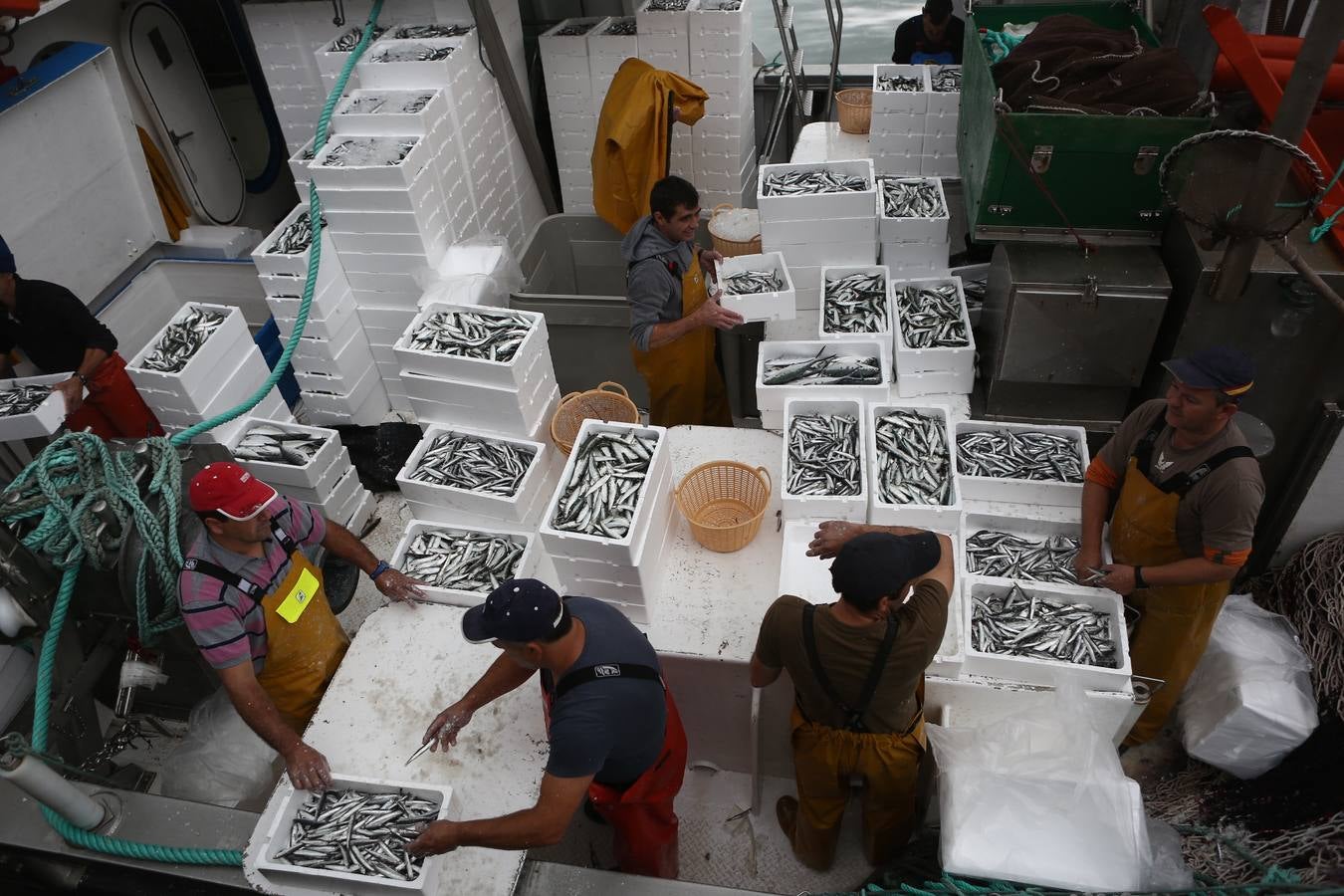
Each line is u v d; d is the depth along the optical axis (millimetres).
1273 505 4375
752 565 3895
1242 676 3834
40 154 6215
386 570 3785
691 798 4148
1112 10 5094
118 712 3715
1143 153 3918
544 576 3902
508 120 6535
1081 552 3625
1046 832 2938
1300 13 4742
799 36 10141
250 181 8531
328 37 6363
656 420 5398
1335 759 3643
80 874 3266
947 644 3418
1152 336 4031
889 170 6016
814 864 3828
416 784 3008
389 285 5559
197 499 3053
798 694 3168
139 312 7320
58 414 4664
